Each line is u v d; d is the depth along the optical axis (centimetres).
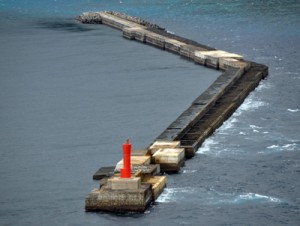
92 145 17175
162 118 19012
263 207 13938
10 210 14112
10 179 15450
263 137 17175
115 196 13712
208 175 15225
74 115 19575
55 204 14225
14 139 17850
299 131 17550
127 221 13475
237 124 18138
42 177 15462
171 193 14425
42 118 19450
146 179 14525
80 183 15062
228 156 16138
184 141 16688
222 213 13738
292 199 14212
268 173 15288
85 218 13612
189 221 13488
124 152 13888
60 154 16700
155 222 13438
